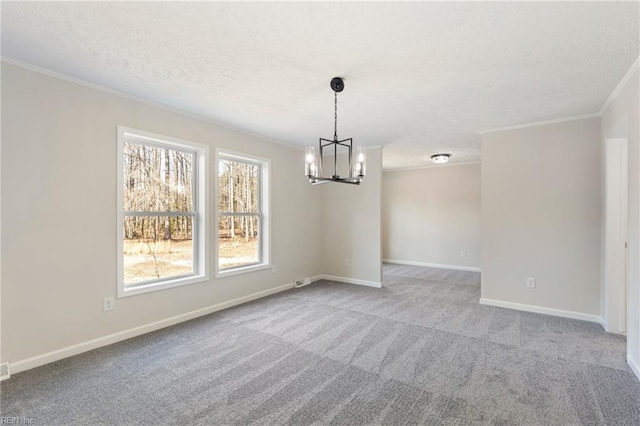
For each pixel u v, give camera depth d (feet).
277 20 6.06
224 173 13.96
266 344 9.62
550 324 11.30
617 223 10.61
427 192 24.31
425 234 24.36
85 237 9.11
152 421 6.08
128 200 10.65
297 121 12.69
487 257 13.73
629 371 7.95
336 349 9.27
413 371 7.97
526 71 8.14
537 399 6.76
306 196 18.12
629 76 8.24
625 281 10.48
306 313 12.60
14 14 5.89
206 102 10.61
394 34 6.51
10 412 6.34
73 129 8.86
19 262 7.93
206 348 9.34
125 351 9.11
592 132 11.62
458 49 7.09
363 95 9.85
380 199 17.24
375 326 11.14
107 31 6.48
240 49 7.17
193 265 12.49
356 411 6.37
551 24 6.12
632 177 8.16
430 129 13.79
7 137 7.74
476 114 11.69
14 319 7.84
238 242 14.55
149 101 10.48
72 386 7.27
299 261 17.58
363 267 17.79
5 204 7.72
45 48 7.20
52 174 8.46
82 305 9.05
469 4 5.54
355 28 6.31
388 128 13.66
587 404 6.58
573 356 8.79
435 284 17.89
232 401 6.72
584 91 9.46
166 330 10.77
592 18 5.90
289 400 6.76
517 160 13.06
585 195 11.75
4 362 7.68
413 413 6.31
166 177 11.70
